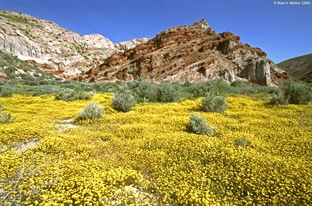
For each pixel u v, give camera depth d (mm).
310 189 4805
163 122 11133
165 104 17953
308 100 16672
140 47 118750
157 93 20359
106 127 10594
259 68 91125
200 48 102938
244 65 92875
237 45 100375
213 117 12320
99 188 4832
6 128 9148
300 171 5625
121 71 105000
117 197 4777
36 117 12547
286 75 109750
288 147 7570
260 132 9328
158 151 7184
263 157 6496
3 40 104500
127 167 6195
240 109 15102
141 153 7035
